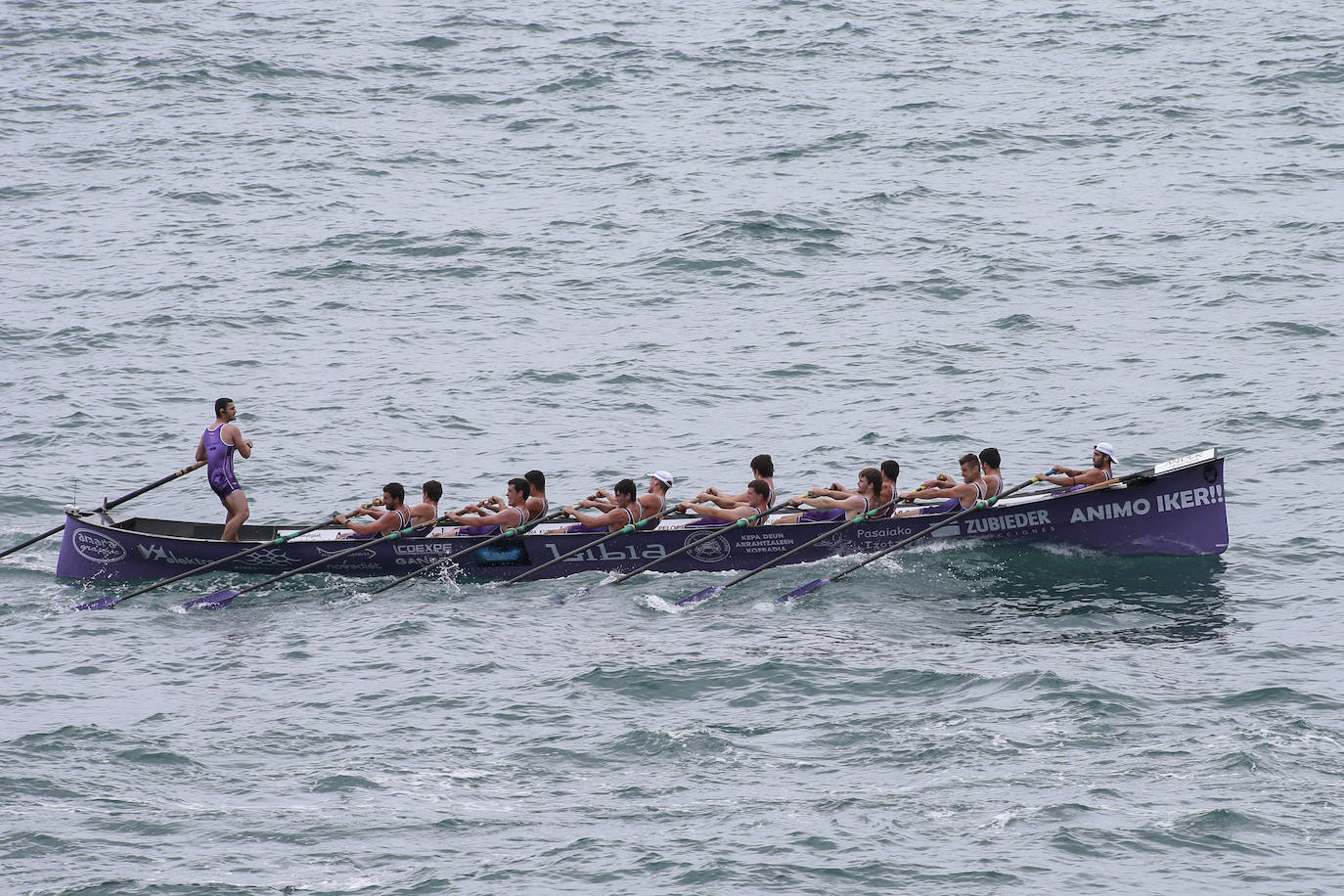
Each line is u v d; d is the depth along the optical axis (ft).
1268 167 565.12
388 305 452.35
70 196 554.05
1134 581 273.75
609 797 196.44
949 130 625.00
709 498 296.30
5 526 311.06
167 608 272.51
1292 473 322.34
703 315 442.91
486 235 514.68
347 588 284.82
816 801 193.47
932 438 351.25
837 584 276.00
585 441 355.77
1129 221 511.81
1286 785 193.06
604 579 285.43
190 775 202.80
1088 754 203.51
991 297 447.83
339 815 191.93
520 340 424.05
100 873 178.29
